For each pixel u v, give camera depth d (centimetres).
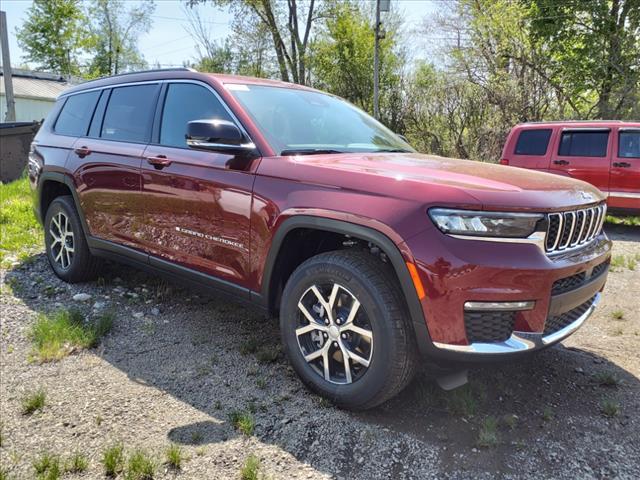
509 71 1623
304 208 264
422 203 232
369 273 246
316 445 235
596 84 1490
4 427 246
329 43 2298
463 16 1770
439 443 237
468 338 228
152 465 216
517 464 224
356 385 252
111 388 283
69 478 212
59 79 3556
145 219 362
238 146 295
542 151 881
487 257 222
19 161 1048
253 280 296
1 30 1562
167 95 367
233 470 217
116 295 426
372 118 417
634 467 223
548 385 293
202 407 265
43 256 524
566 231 249
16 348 331
